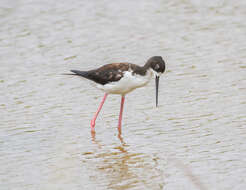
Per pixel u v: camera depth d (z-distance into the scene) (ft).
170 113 43.91
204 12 70.64
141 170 33.83
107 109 45.70
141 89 50.03
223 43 59.93
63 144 38.58
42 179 32.73
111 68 40.78
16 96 47.96
